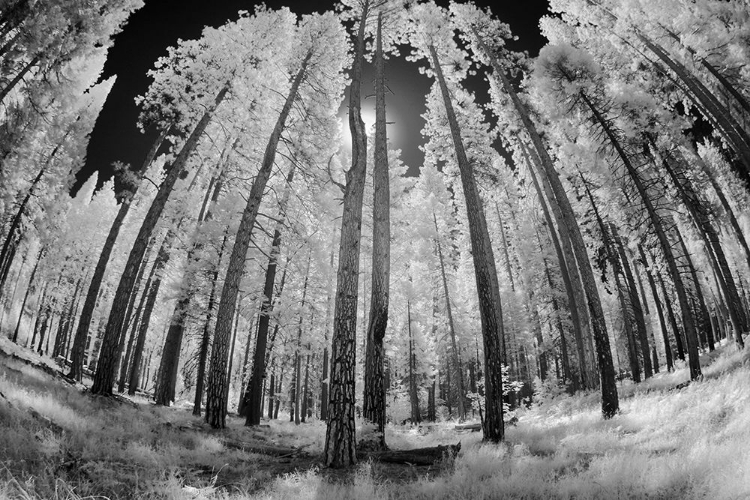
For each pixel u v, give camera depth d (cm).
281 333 2156
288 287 2175
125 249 4547
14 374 1023
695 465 527
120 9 1419
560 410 1797
